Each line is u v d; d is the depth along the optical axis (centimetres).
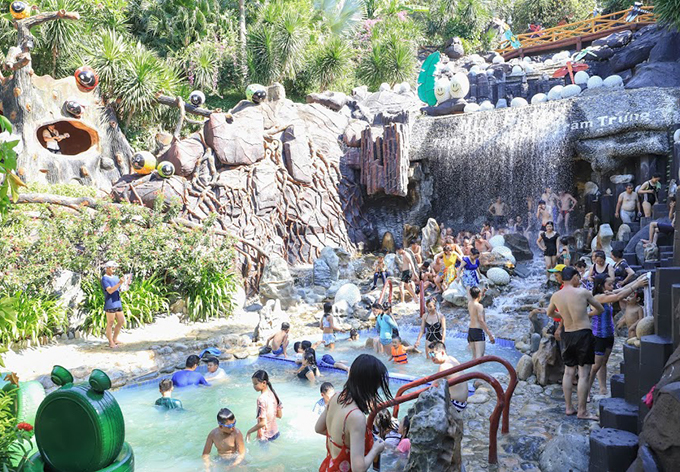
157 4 2617
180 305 1391
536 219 1905
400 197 2127
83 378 988
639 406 522
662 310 547
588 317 690
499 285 1519
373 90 2772
